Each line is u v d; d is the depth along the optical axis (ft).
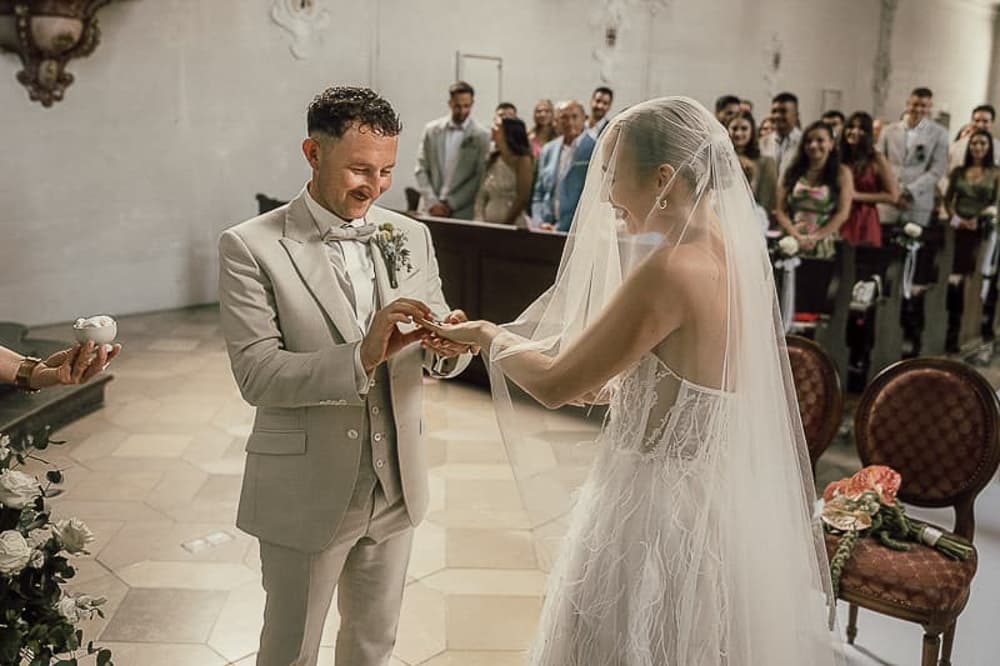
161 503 13.05
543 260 17.81
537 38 33.55
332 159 5.88
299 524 6.29
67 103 23.73
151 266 26.07
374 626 7.09
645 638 5.64
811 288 17.88
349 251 6.42
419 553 11.69
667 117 5.62
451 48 31.27
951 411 9.53
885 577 8.31
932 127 29.04
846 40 45.01
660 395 5.78
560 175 20.92
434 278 7.06
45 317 24.20
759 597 5.85
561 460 7.16
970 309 23.82
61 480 5.46
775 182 21.63
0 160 22.91
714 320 5.57
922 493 9.69
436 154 23.20
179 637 9.64
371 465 6.47
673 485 5.73
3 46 22.50
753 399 5.84
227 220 27.37
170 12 25.16
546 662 6.10
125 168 25.09
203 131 26.40
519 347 6.15
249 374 5.95
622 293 5.55
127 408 17.22
